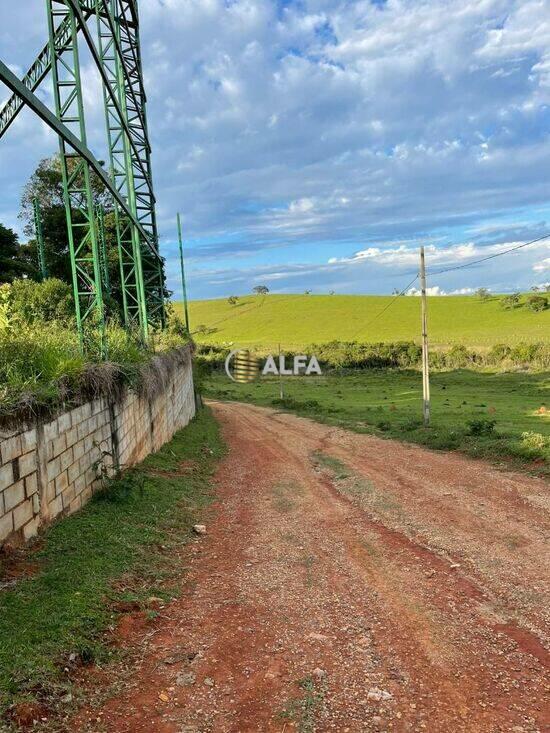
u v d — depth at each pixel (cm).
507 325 6844
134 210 1512
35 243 2209
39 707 295
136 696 324
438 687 343
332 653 385
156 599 462
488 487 943
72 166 2061
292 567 569
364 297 9912
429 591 505
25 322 805
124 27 2180
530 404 2712
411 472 1116
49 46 804
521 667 370
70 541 532
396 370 4984
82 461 670
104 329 854
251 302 10281
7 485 468
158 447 1243
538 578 534
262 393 4141
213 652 382
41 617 378
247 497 927
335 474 1139
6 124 825
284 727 298
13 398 493
